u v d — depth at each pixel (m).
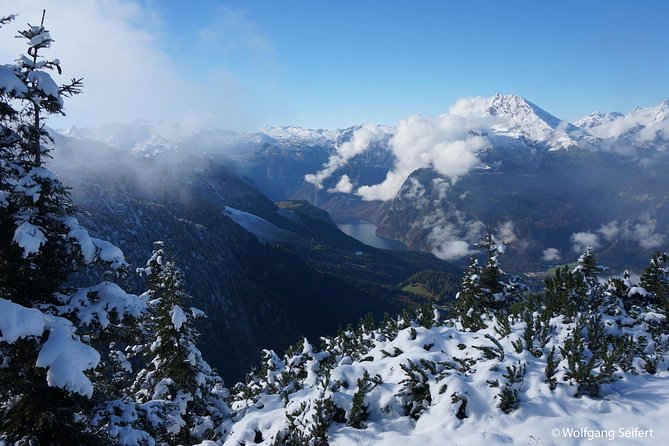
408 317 13.78
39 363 7.05
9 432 8.27
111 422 9.04
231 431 10.71
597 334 9.66
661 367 8.77
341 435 8.62
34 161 8.82
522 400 8.01
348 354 15.05
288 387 12.40
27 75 7.85
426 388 8.93
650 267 13.38
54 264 8.75
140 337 10.13
